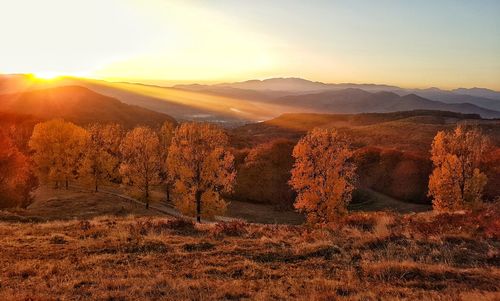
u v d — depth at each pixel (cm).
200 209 3950
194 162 3906
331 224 1961
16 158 4169
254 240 1638
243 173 6253
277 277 1139
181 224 1970
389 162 6222
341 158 3325
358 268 1224
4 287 1041
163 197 5903
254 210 5334
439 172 3775
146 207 4903
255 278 1128
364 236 1595
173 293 977
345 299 918
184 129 4003
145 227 1912
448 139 3853
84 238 1722
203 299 926
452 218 1878
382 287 1021
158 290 1004
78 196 5388
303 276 1140
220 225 1905
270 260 1333
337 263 1277
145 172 4869
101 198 5294
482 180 3681
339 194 3231
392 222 1961
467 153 3703
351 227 1861
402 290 995
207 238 1709
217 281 1078
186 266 1255
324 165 3316
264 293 955
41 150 6075
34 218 2723
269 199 5734
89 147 6038
